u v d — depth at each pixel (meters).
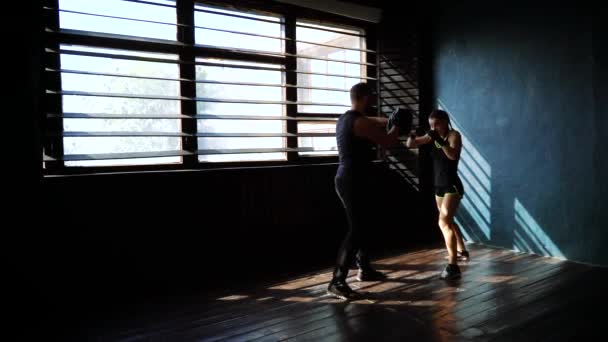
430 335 2.68
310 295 3.46
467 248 4.90
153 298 3.43
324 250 4.81
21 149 3.14
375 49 5.36
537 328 2.76
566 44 4.30
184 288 3.67
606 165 4.08
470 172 5.13
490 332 2.71
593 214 4.18
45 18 3.33
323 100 4.97
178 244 3.87
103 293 3.50
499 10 4.79
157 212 3.75
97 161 3.64
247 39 4.38
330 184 4.86
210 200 4.04
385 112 5.34
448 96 5.28
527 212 4.65
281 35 4.62
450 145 3.78
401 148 5.26
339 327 2.83
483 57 4.93
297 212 4.61
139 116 3.58
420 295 3.41
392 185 5.33
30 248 3.19
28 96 3.16
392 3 5.23
